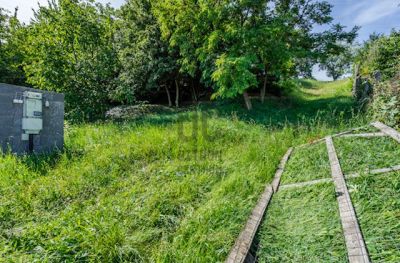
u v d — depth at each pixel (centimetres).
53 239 248
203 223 289
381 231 233
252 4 1091
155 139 615
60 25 1121
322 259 225
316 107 1195
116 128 801
